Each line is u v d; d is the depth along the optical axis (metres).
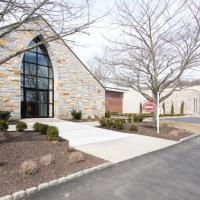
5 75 17.58
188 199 5.20
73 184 6.02
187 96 44.97
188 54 15.22
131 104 41.28
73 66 23.05
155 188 5.84
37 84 21.06
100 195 5.37
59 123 18.22
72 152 8.66
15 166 6.69
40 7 6.61
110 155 9.19
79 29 7.32
